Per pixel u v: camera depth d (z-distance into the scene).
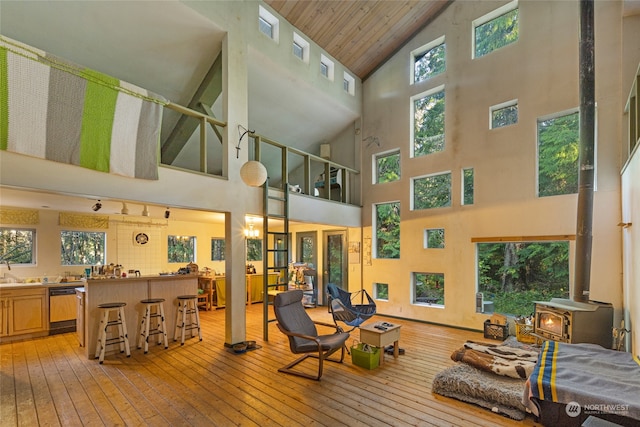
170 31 4.79
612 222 4.57
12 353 4.53
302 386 3.51
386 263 7.29
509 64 5.69
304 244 9.20
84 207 5.77
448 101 6.43
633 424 2.26
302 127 7.76
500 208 5.67
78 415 2.88
